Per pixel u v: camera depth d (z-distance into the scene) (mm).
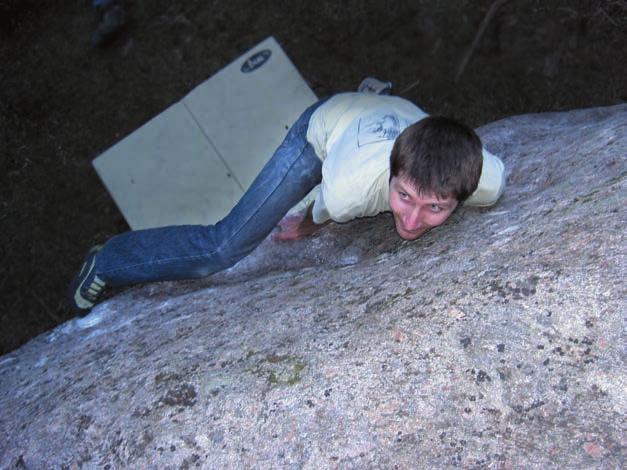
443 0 4020
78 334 2354
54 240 3758
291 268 2295
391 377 1432
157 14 4168
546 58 3840
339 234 2312
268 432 1468
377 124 1925
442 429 1336
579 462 1212
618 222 1444
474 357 1384
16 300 3654
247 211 2254
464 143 1574
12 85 4051
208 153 3637
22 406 1931
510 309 1413
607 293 1340
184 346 1812
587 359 1296
